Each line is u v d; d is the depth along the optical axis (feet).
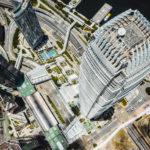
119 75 397.19
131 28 391.45
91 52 417.69
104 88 447.83
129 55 381.19
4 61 616.80
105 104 526.16
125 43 382.63
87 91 542.16
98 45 391.65
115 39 391.45
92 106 596.29
